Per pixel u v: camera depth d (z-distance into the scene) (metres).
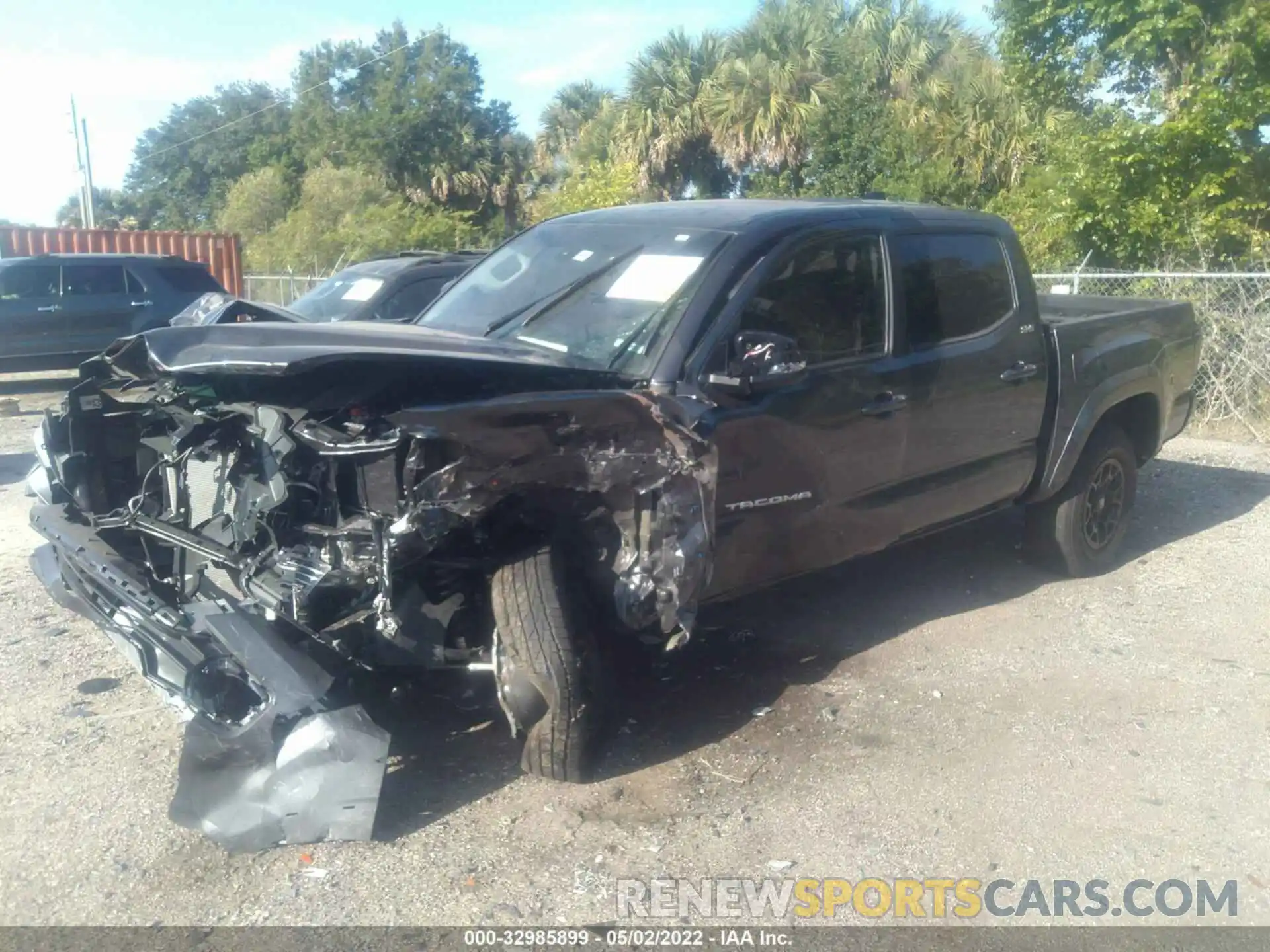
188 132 53.16
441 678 4.14
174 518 4.18
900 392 4.85
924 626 5.55
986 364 5.30
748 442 4.23
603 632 4.11
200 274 15.98
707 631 5.45
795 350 4.19
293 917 3.23
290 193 40.03
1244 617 5.73
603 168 26.95
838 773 4.11
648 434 3.77
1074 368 5.88
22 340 14.41
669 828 3.74
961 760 4.21
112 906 3.28
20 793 3.89
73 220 62.03
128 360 4.20
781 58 25.28
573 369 3.97
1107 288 12.20
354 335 4.02
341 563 3.57
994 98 22.06
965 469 5.35
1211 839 3.71
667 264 4.49
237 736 3.53
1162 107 14.16
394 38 47.25
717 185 28.31
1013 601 5.95
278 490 3.62
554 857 3.56
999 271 5.57
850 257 4.80
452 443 3.45
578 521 3.83
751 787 4.01
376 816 3.76
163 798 3.87
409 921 3.22
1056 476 5.87
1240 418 10.70
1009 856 3.60
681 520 3.76
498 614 3.80
